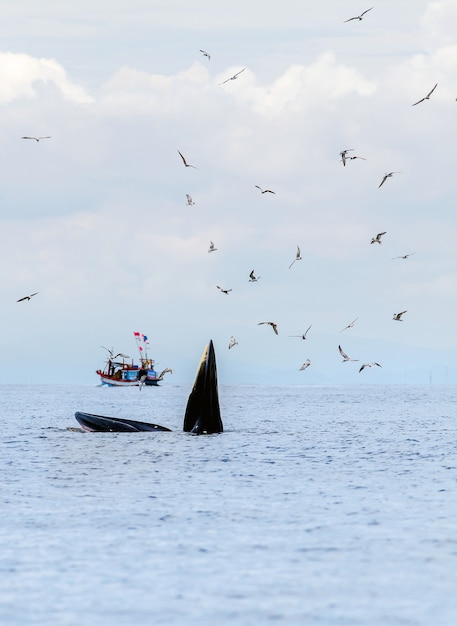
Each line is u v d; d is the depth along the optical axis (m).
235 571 75.75
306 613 64.25
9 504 109.69
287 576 74.12
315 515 102.12
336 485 127.62
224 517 100.81
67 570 76.06
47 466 150.38
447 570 75.94
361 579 73.19
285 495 117.81
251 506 108.56
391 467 151.12
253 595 68.69
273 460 161.38
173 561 79.25
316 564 78.19
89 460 159.88
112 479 134.00
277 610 64.88
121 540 87.94
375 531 92.44
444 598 67.75
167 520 98.94
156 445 187.62
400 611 64.62
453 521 97.88
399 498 114.81
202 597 68.19
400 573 75.00
